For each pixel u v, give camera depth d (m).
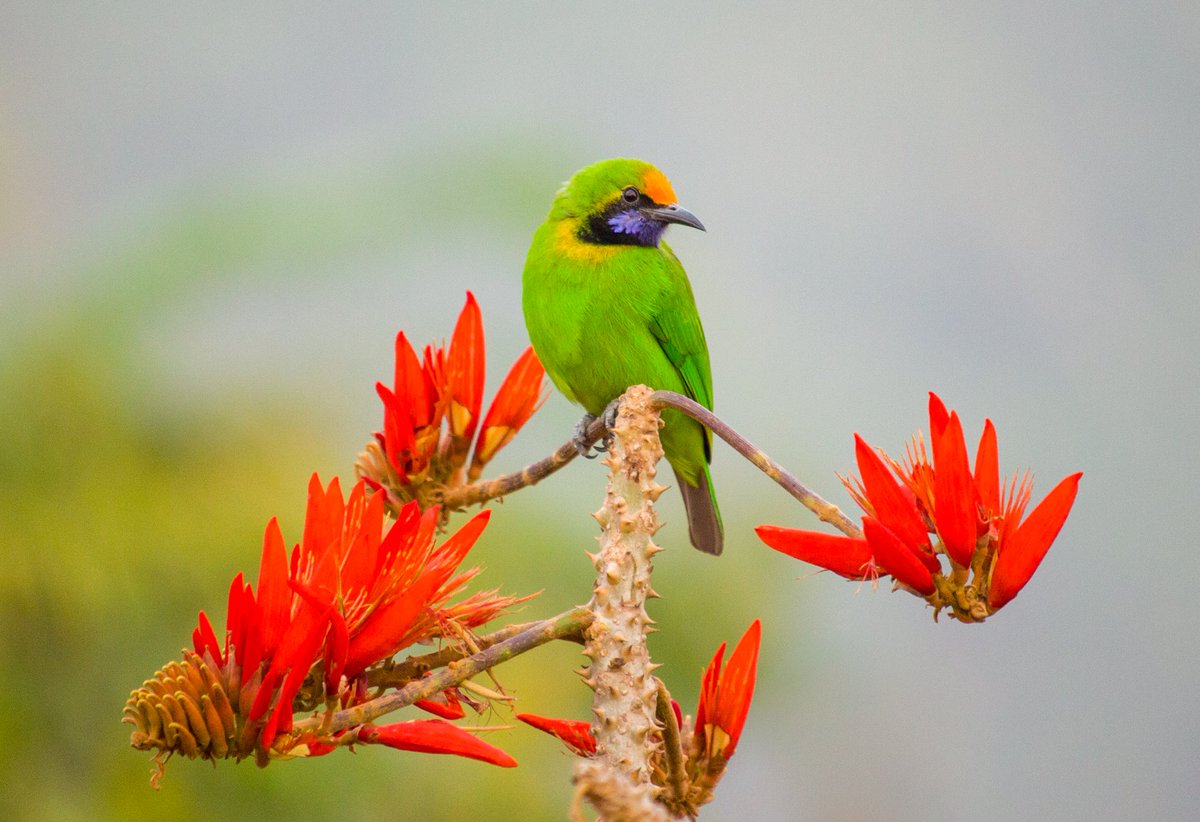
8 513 9.52
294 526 10.08
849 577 4.88
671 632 11.00
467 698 4.68
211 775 9.56
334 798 9.65
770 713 12.63
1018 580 4.79
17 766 9.28
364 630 4.48
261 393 10.48
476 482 5.97
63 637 9.58
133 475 9.88
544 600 10.49
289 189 10.95
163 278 10.37
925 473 5.02
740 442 4.85
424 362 5.87
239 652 4.38
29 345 9.94
